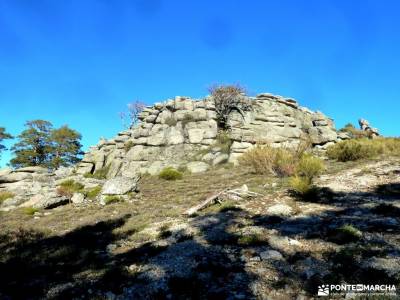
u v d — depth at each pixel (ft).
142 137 153.89
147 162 142.31
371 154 98.07
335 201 51.57
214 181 89.40
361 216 41.81
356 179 66.90
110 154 166.71
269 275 28.55
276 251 32.94
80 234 48.37
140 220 53.31
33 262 37.06
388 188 56.90
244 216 47.83
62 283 30.99
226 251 34.94
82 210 68.59
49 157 232.73
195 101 169.48
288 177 77.71
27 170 146.00
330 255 30.68
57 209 75.61
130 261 34.81
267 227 41.27
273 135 142.00
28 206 83.35
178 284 28.07
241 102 172.55
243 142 131.03
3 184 131.44
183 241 39.96
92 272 32.94
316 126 169.27
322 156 113.29
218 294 25.95
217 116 165.37
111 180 80.43
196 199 65.77
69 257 38.14
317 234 36.63
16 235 50.01
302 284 26.32
